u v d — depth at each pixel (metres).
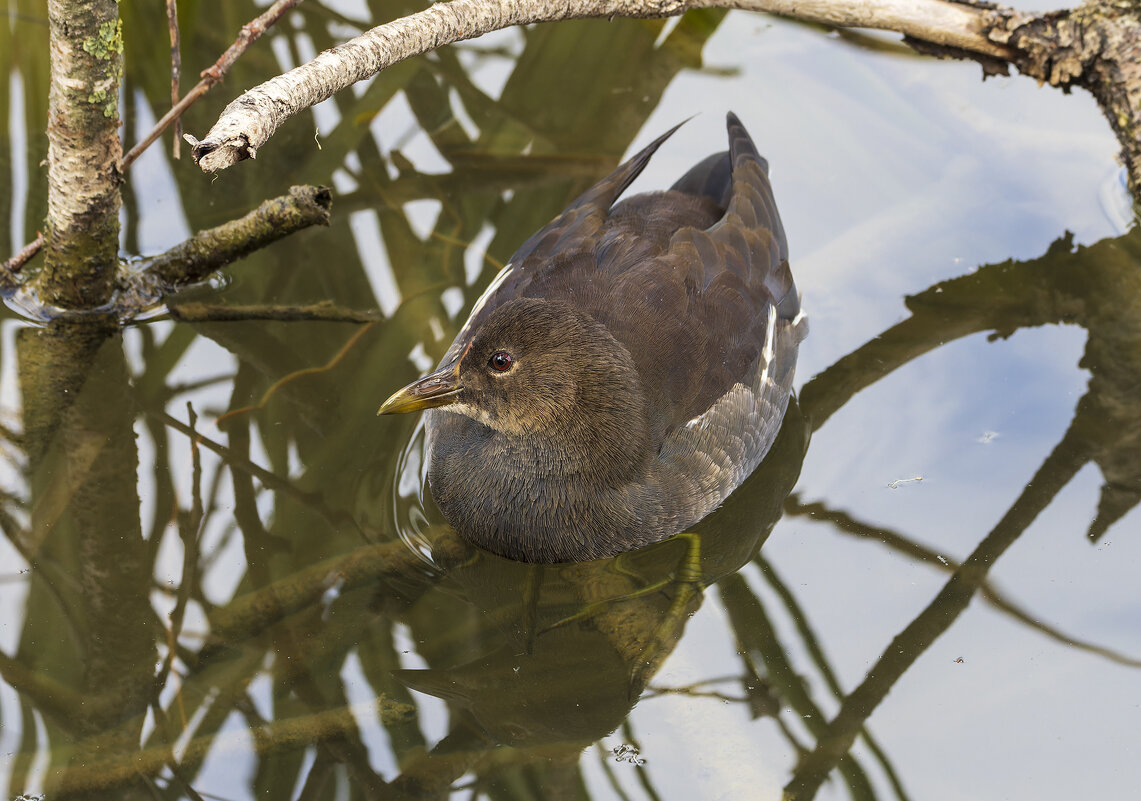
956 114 14.34
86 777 8.02
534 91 14.49
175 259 11.91
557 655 9.45
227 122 8.20
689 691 9.05
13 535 9.73
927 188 13.52
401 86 14.34
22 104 13.27
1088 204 13.34
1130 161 12.82
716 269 10.91
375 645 9.24
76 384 11.09
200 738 8.35
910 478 10.82
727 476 10.75
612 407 9.91
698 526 10.82
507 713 8.86
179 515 10.07
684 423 10.45
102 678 8.73
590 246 10.97
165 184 13.00
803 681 9.09
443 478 10.38
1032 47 12.67
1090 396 11.54
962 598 9.69
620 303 10.48
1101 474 10.73
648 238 11.05
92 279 11.40
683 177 12.55
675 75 14.77
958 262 12.84
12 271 11.59
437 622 9.55
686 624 9.68
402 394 9.92
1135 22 12.45
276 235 11.91
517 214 13.01
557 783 8.30
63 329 11.53
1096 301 12.43
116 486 10.27
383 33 9.57
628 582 10.20
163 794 7.98
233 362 11.49
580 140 13.92
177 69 9.51
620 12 11.32
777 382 11.28
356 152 13.59
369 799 8.06
